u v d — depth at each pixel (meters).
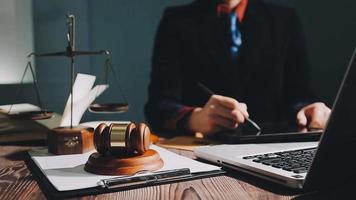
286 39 1.83
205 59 1.72
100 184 0.60
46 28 1.83
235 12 1.76
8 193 0.60
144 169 0.66
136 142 0.68
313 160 0.53
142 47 2.04
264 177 0.64
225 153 0.78
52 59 1.85
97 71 1.97
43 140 1.02
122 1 1.99
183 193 0.59
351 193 0.58
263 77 1.75
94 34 1.95
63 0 1.87
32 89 1.80
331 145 0.52
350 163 0.57
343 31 2.14
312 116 1.15
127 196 0.57
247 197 0.57
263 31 1.77
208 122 1.10
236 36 1.75
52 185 0.61
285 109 1.79
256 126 1.07
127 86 2.03
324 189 0.58
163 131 1.25
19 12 1.77
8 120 1.02
